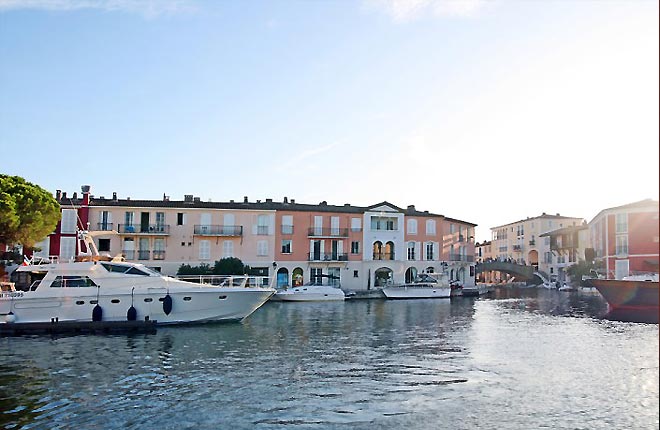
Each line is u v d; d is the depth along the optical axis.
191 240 58.84
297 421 13.77
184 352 22.20
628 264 58.56
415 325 32.22
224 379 17.72
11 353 21.78
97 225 56.69
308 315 38.34
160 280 29.66
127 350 22.53
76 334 26.62
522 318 36.66
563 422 13.88
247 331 28.33
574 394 16.27
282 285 60.75
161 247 58.25
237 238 59.97
